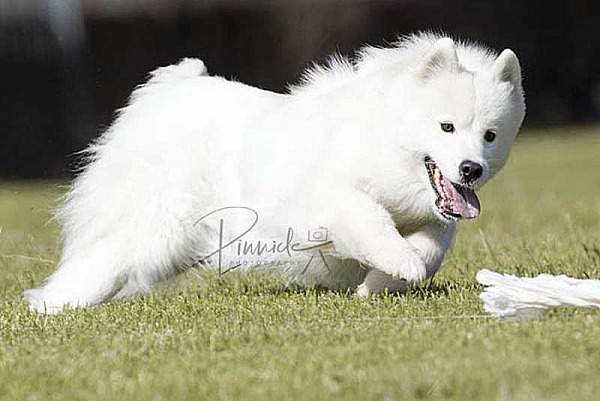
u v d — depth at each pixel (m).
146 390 7.25
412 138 10.48
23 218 23.45
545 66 46.72
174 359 8.18
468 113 10.45
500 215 21.34
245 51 36.72
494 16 43.91
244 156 11.51
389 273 10.52
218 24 36.81
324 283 11.76
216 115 11.81
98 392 7.31
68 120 35.12
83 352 8.59
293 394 7.01
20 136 34.66
